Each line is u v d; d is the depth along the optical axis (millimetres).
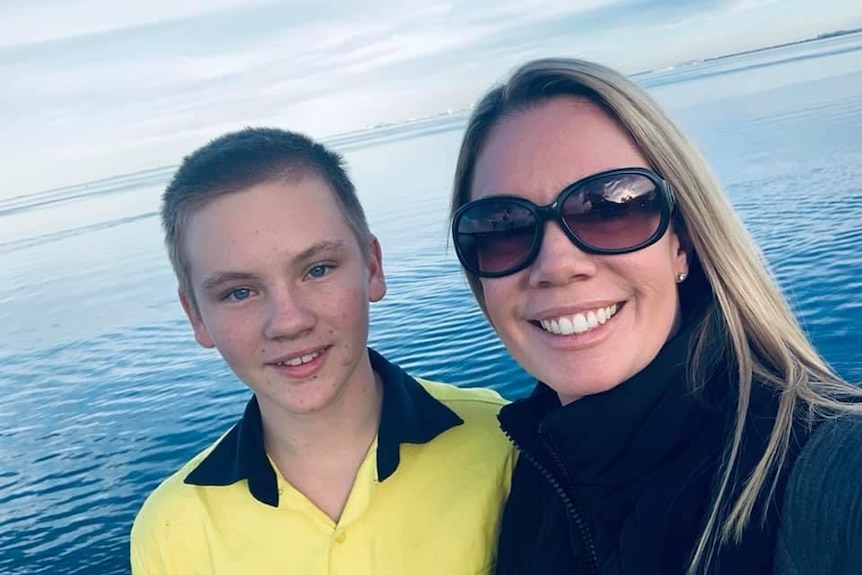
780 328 404
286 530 499
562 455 430
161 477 2652
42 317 5984
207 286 484
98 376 4031
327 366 487
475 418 561
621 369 409
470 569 505
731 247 409
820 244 3539
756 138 7852
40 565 2188
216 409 3184
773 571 315
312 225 475
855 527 286
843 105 9531
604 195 403
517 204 424
